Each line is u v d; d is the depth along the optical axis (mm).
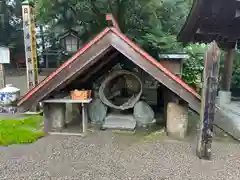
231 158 3191
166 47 8344
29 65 5750
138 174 2752
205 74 2982
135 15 9953
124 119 4594
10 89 5789
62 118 4438
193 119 5242
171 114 4023
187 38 6363
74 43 12680
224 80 6852
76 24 11258
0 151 3432
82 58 3748
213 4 4258
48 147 3594
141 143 3768
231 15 4570
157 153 3361
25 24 5594
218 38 6113
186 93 3596
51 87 3889
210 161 3102
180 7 10695
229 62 6664
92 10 10016
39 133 4156
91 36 11070
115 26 3918
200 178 2666
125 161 3104
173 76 3592
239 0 3959
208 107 3047
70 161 3107
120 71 4652
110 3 9688
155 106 6203
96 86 5059
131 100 4906
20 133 4129
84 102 4027
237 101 6812
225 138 3998
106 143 3770
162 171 2828
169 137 4062
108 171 2824
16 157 3227
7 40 16766
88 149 3516
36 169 2879
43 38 14969
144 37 9039
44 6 9688
